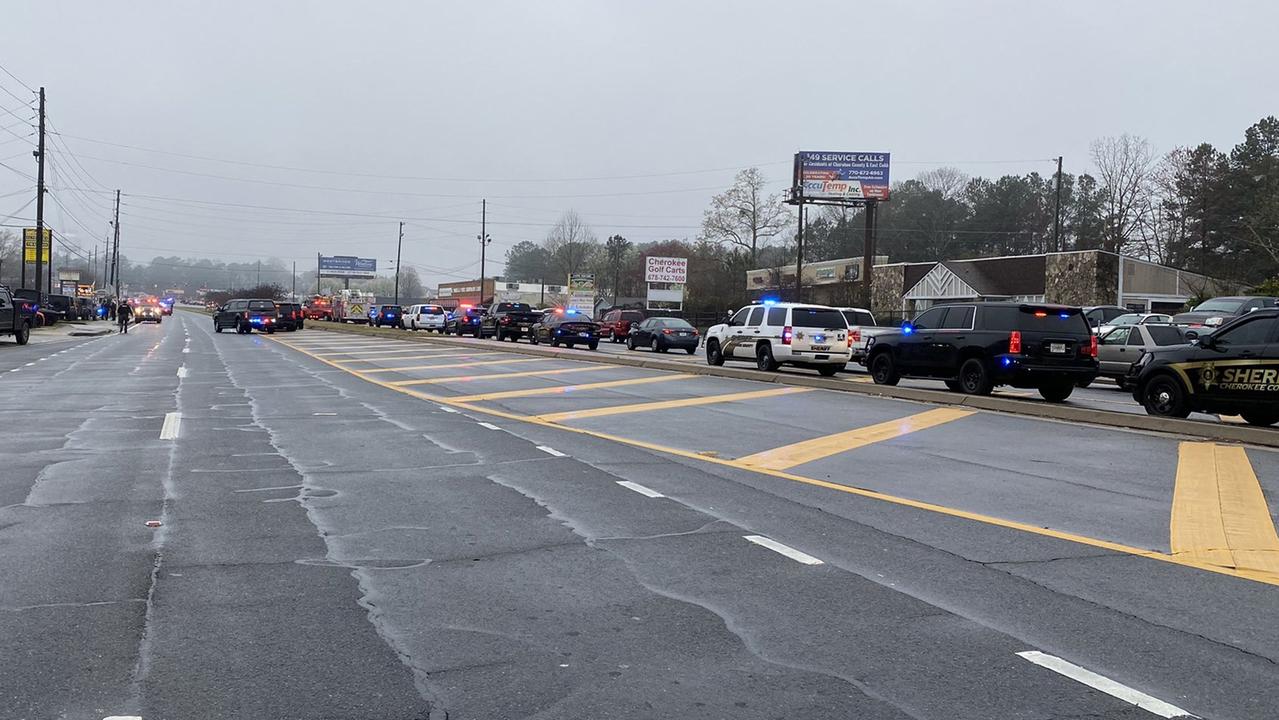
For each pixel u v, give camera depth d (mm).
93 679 4715
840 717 4332
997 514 8586
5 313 38250
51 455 11516
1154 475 10680
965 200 109625
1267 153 71188
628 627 5527
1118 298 51906
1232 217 72375
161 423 14602
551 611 5812
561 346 43875
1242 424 15391
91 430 13766
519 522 8141
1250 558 7090
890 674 4832
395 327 74625
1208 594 6184
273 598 6020
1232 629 5520
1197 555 7168
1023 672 4859
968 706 4449
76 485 9633
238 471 10500
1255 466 11336
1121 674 4836
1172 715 4355
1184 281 53250
